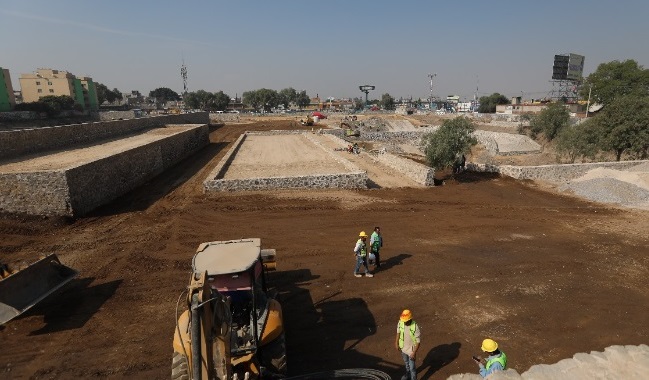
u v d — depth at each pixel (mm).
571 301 10883
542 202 22188
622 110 33125
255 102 151375
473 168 31016
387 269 13047
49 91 114875
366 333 9445
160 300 11078
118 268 13070
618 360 6660
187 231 16484
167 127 46500
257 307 7094
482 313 10297
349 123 81000
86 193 18656
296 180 23266
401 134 72750
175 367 6418
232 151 35438
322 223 17703
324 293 11461
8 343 9219
